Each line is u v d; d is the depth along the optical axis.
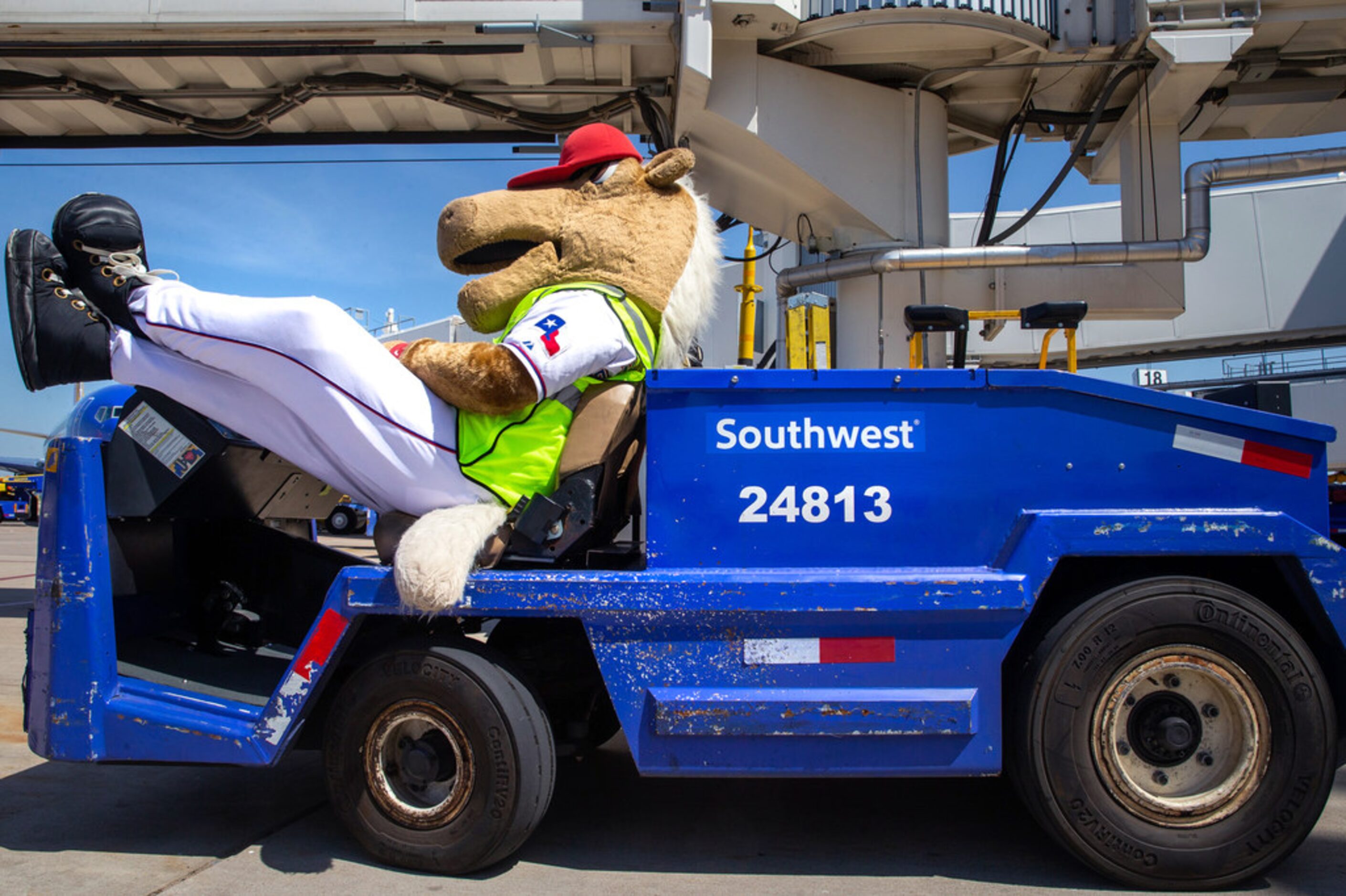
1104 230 14.98
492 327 3.16
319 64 7.76
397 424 2.77
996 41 7.44
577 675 3.21
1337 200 13.34
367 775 2.69
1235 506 2.60
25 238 2.88
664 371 2.66
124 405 3.10
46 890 2.54
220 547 3.77
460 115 8.77
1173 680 2.55
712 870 2.69
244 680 3.16
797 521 2.63
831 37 7.33
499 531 2.78
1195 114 8.80
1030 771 2.54
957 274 8.22
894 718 2.49
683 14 6.89
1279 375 16.73
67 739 2.79
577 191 3.17
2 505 30.20
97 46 7.29
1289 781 2.48
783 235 8.89
